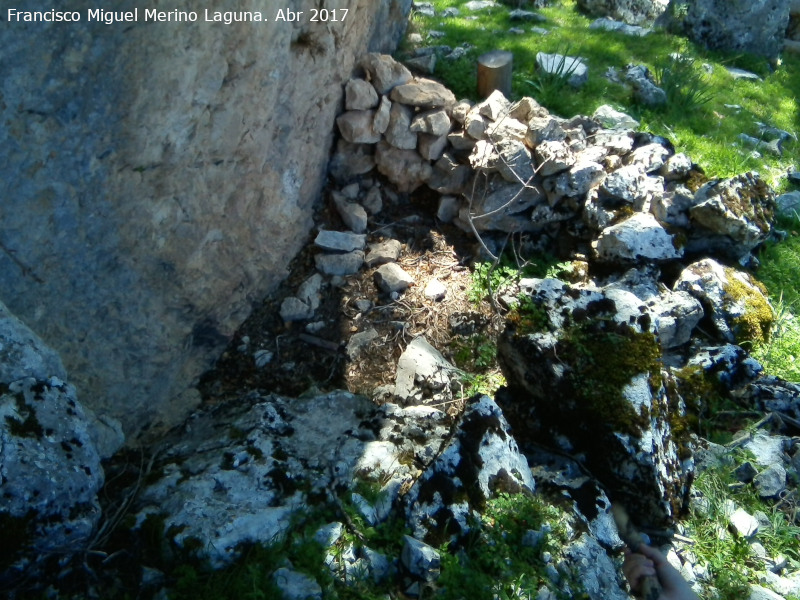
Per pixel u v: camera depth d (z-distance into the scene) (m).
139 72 3.52
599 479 4.01
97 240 3.68
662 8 10.55
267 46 4.34
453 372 4.71
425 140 5.70
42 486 3.04
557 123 5.80
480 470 3.64
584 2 10.13
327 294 5.15
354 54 5.76
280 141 4.84
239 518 3.36
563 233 5.77
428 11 9.02
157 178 3.86
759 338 5.30
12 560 2.95
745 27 9.97
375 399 4.58
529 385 4.23
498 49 7.61
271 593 3.13
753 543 4.06
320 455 3.79
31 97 3.18
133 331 4.03
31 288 3.46
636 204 5.73
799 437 4.64
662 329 5.06
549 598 3.32
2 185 3.21
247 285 4.85
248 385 4.66
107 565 3.22
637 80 7.68
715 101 8.31
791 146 7.90
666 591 3.49
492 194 5.64
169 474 3.68
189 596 3.12
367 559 3.33
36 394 3.19
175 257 4.14
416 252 5.59
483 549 3.42
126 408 4.07
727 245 5.73
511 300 5.03
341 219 5.63
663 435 4.04
